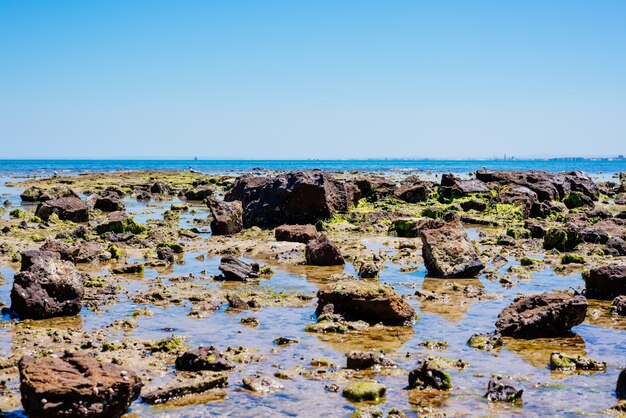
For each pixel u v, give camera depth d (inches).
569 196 1914.4
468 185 1940.2
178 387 439.8
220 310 681.0
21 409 406.9
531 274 896.3
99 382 399.2
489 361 520.1
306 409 419.5
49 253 711.7
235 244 1173.7
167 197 2493.8
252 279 847.7
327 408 421.4
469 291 766.5
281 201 1444.4
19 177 4311.0
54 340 557.3
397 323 632.4
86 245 1010.7
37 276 659.4
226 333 593.3
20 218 1558.8
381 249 1115.3
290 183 1462.8
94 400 393.7
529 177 2079.2
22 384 402.0
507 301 728.3
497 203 1699.1
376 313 633.0
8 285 797.2
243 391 449.7
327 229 1376.7
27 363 415.5
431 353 538.6
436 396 442.9
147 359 511.2
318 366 503.5
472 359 525.0
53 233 1305.4
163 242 1141.1
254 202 1509.6
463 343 568.7
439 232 908.6
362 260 964.6
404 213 1611.7
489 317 657.6
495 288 801.6
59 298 659.4
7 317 644.1
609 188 2642.7
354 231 1353.3
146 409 418.3
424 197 1963.6
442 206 1748.3
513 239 1213.7
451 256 878.4
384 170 6520.7
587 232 1221.7
